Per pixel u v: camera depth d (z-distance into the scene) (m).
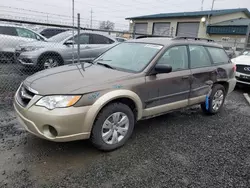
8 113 4.17
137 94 3.18
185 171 2.75
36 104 2.64
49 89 2.69
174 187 2.46
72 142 3.27
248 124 4.44
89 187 2.38
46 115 2.55
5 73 6.79
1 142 3.16
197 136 3.75
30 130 2.75
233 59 7.81
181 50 3.92
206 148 3.36
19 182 2.38
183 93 3.90
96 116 2.83
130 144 3.34
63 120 2.55
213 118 4.68
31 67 6.84
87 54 7.50
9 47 8.07
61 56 7.09
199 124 4.29
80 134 2.73
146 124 4.12
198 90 4.19
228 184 2.56
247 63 7.10
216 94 4.73
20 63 6.88
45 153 2.96
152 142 3.44
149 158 2.99
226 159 3.08
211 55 4.55
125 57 3.79
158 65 3.30
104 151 3.06
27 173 2.54
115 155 3.02
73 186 2.38
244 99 6.42
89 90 2.72
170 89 3.64
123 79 3.06
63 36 7.53
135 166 2.80
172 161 2.95
